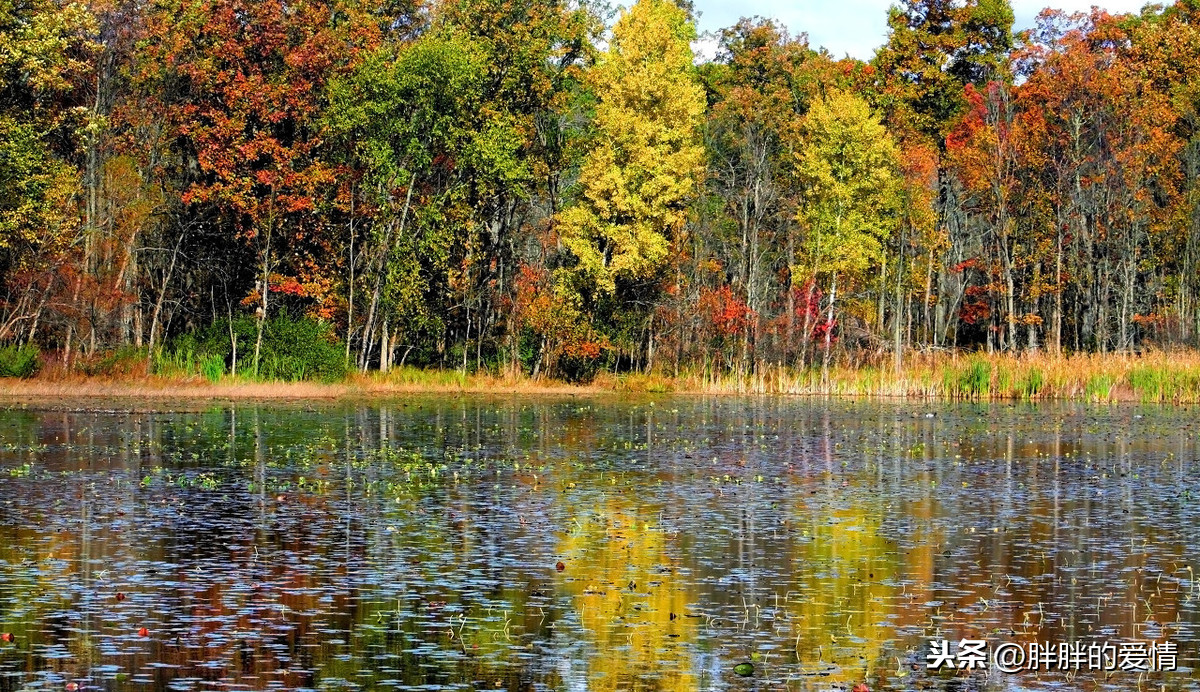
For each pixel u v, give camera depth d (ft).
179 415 138.72
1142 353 194.80
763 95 256.32
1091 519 75.15
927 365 203.72
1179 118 252.83
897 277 237.86
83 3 176.76
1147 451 112.37
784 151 254.68
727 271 244.01
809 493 85.20
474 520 72.90
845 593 55.93
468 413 152.15
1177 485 90.07
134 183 185.26
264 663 45.11
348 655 46.19
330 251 205.98
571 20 217.15
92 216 183.62
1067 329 266.98
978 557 63.77
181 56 193.26
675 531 70.23
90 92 185.88
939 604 54.34
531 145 216.54
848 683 43.96
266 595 54.39
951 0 287.48
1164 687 44.16
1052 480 92.43
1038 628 50.98
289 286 199.93
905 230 240.32
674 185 209.87
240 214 198.29
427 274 212.43
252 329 189.78
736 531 70.33
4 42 155.84
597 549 64.85
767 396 198.18
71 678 43.32
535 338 216.33
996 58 285.84
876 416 152.35
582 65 230.48
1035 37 284.00
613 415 152.05
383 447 109.40
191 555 62.18
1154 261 253.03
